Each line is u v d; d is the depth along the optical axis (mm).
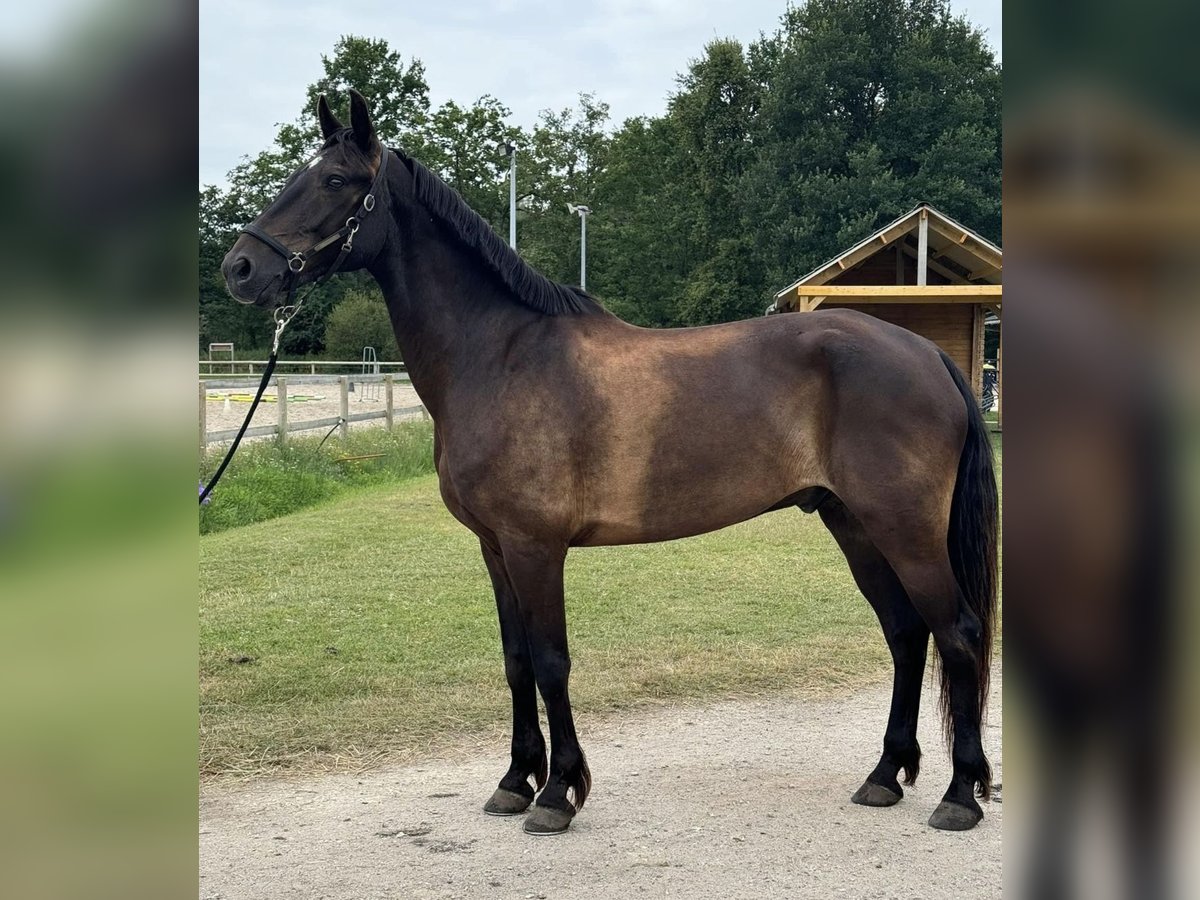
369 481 11492
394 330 3191
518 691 3188
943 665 3010
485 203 35625
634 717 4055
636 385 2994
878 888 2576
